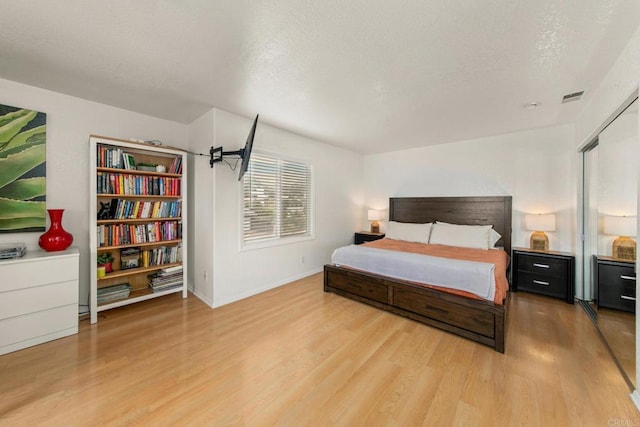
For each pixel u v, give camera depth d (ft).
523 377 5.91
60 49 6.16
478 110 9.75
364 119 10.86
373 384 5.72
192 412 4.94
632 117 6.09
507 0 4.52
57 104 8.61
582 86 7.77
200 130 10.82
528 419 4.75
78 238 9.09
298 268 13.58
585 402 5.14
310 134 13.17
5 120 7.73
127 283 10.11
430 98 8.73
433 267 8.62
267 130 11.78
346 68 6.88
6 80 7.74
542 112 9.93
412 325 8.48
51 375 5.94
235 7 4.75
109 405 5.08
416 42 5.75
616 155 6.98
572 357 6.68
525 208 12.44
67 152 8.82
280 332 8.02
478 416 4.83
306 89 8.14
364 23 5.15
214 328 8.26
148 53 6.30
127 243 9.52
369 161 18.19
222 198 10.14
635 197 6.17
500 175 13.12
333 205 15.92
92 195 8.50
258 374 6.05
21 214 8.02
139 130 10.46
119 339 7.55
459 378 5.90
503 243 12.81
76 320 7.83
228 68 6.95
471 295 7.88
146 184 9.96
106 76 7.47
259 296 11.11
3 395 5.30
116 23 5.23
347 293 10.78
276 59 6.50
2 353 6.66
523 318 8.99
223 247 10.19
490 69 6.85
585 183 10.35
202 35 5.60
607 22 5.06
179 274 10.78
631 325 6.11
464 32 5.39
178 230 10.84
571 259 10.35
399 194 16.71
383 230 17.40
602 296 7.59
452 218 14.32
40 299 7.22
